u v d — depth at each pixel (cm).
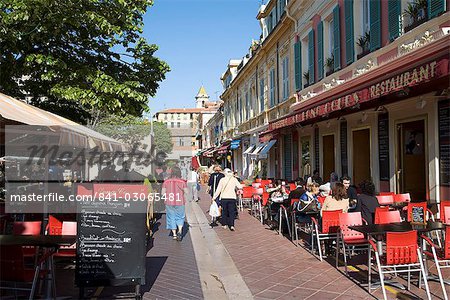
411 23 1036
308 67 1791
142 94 1289
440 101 945
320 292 629
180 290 660
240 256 894
